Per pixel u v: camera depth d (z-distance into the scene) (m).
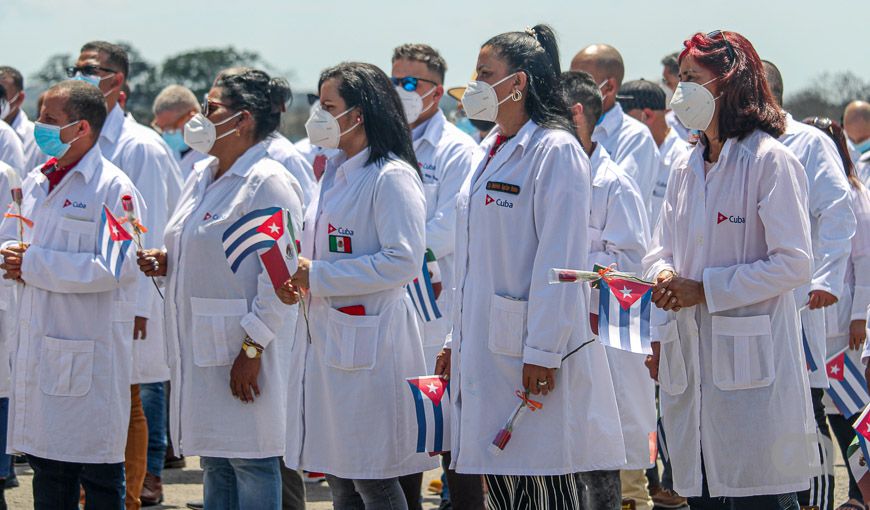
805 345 9.64
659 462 12.25
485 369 7.30
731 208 7.16
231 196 8.41
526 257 7.26
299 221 8.48
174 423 8.59
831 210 9.41
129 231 8.92
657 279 7.21
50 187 9.16
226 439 8.32
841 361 8.72
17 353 8.99
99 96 9.10
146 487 11.27
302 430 8.02
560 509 7.26
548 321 7.03
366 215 7.89
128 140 11.12
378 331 7.84
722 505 7.59
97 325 8.89
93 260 8.72
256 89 8.60
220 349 8.27
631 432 9.12
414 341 8.10
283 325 8.63
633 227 9.23
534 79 7.38
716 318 7.17
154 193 11.03
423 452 7.82
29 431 8.91
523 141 7.29
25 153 13.86
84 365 8.80
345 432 7.81
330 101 7.96
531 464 7.14
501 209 7.27
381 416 7.83
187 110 15.45
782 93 9.99
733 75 7.12
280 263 7.73
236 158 8.60
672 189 7.62
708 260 7.25
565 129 7.31
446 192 10.59
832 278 9.37
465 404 7.34
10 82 13.86
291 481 9.59
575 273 6.86
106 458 8.88
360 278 7.70
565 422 7.17
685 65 7.27
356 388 7.80
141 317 10.16
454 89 11.42
